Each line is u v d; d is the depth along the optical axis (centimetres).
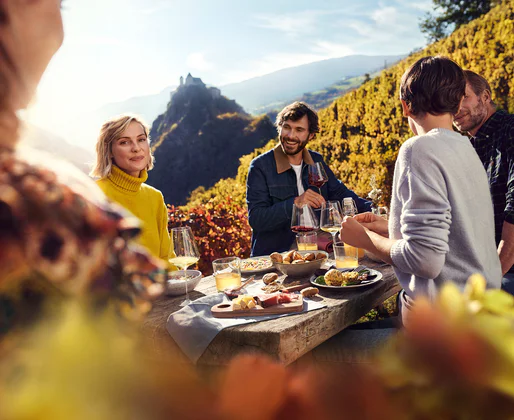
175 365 13
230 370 14
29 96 36
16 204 26
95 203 30
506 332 16
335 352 159
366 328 206
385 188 939
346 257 213
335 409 14
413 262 142
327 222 224
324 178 275
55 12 40
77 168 33
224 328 148
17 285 25
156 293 32
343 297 177
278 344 141
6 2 37
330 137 1287
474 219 147
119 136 254
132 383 12
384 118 1098
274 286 186
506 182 238
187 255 191
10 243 25
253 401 14
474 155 151
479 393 15
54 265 26
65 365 12
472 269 145
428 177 141
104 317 13
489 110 246
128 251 31
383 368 16
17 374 12
